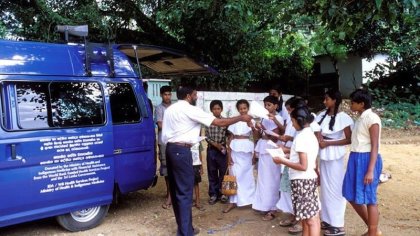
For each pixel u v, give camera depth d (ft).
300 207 13.14
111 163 16.92
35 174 14.70
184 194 15.23
